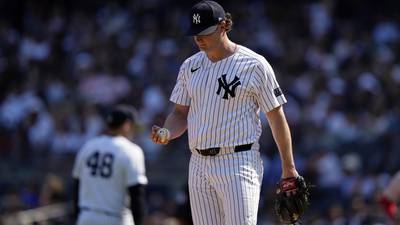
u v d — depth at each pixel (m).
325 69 69.06
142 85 71.75
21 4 85.19
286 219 22.38
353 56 70.69
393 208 31.45
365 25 76.44
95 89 72.56
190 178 22.33
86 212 30.20
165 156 65.06
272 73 21.81
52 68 77.88
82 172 30.55
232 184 21.56
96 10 85.44
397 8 78.12
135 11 82.81
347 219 46.16
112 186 30.08
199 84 21.83
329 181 55.38
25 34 82.00
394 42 73.88
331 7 78.06
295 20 77.81
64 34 81.62
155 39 77.38
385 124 60.94
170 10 82.06
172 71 72.75
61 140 67.88
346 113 63.31
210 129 21.67
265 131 58.94
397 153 57.84
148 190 63.72
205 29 21.28
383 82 66.62
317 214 50.88
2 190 67.38
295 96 66.38
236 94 21.50
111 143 30.25
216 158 21.75
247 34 76.31
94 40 79.31
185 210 33.06
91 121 67.94
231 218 21.59
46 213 50.44
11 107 72.12
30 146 69.06
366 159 58.19
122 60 75.50
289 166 22.00
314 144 60.09
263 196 54.72
